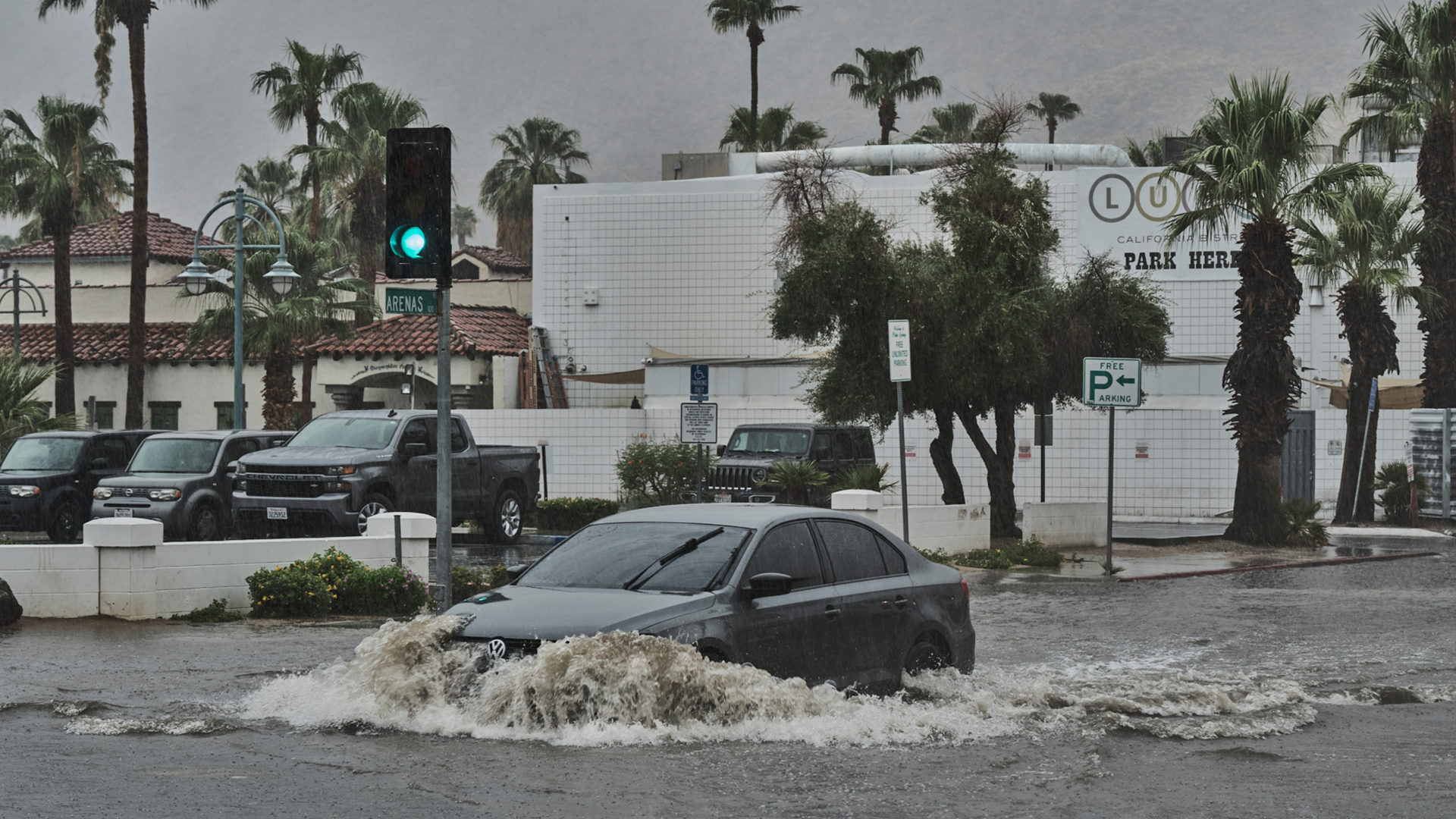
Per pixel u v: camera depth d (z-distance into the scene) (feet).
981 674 59.98
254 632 74.79
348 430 119.96
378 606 84.69
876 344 131.85
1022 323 127.85
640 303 228.02
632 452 150.92
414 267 65.92
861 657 51.65
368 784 38.99
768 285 223.92
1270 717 51.72
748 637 47.80
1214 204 146.92
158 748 43.86
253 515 113.19
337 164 252.21
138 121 196.13
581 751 43.29
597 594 48.62
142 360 196.24
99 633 73.20
